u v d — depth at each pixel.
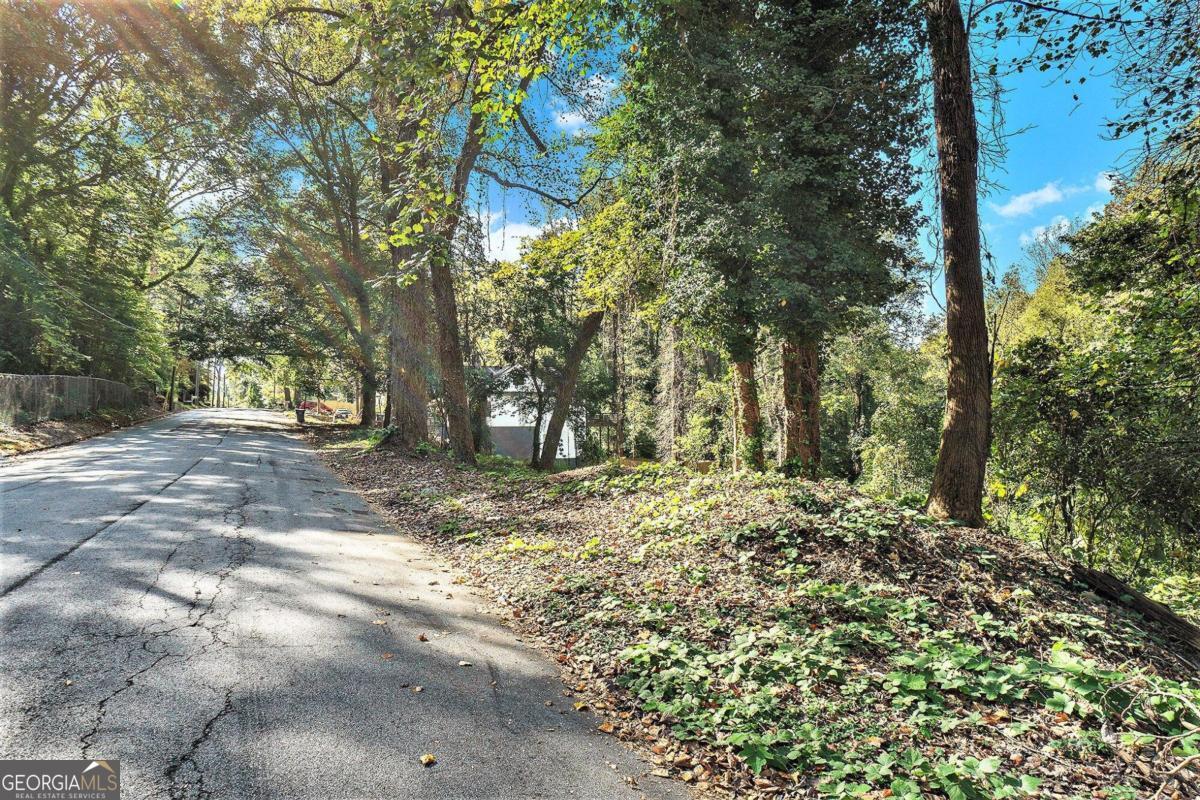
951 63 8.48
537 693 4.33
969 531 7.54
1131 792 3.34
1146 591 10.95
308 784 3.02
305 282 34.50
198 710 3.58
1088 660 4.65
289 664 4.30
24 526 7.43
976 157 8.55
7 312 25.22
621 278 18.73
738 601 5.82
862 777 3.46
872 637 4.98
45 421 22.16
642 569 6.89
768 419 23.69
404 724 3.68
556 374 34.47
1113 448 11.14
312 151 28.91
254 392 95.00
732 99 13.52
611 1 9.02
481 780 3.22
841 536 6.89
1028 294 30.38
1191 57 8.09
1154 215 10.90
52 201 27.94
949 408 8.49
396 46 8.01
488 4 8.82
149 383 48.84
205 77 22.61
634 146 15.48
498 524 9.88
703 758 3.66
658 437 30.75
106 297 31.41
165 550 6.84
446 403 19.09
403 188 10.16
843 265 13.32
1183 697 4.04
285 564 6.82
